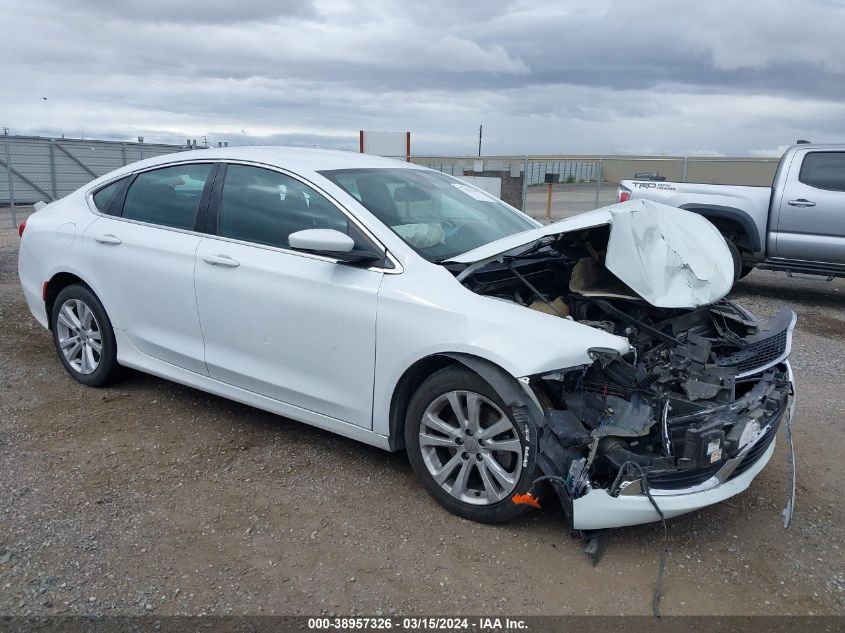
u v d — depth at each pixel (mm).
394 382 3564
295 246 3535
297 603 2906
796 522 3613
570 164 25578
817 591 3057
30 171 20906
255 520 3494
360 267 3703
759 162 16281
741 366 3666
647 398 3201
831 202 8664
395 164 4750
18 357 5777
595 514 3062
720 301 4230
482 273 3732
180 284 4348
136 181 4859
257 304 3998
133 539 3312
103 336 4941
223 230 4273
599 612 2885
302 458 4156
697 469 3111
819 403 5328
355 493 3762
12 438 4309
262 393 4160
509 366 3150
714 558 3281
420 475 3617
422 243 3797
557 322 3266
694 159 17078
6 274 9328
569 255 4000
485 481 3385
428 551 3262
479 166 20203
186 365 4492
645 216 3756
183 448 4258
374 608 2885
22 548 3207
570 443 3098
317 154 4523
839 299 9586
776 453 4410
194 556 3197
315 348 3818
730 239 9531
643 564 3215
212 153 4562
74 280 5148
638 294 3414
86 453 4156
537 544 3328
